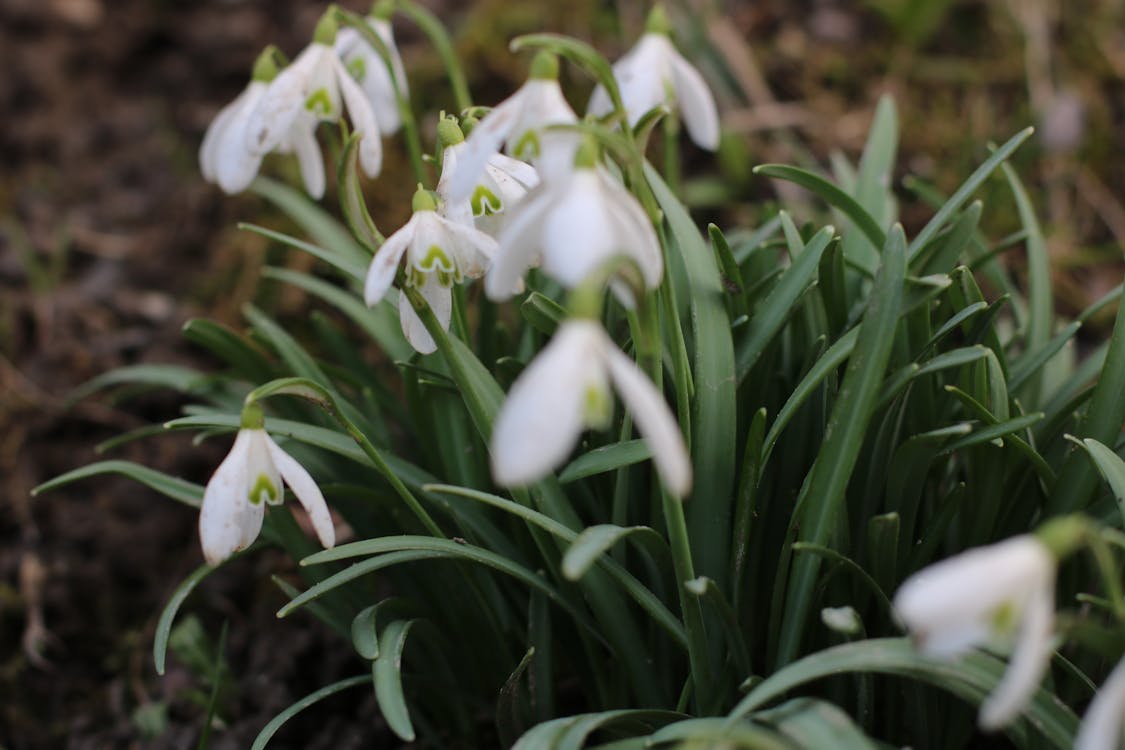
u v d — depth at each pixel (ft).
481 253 1.40
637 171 1.31
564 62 2.33
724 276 1.51
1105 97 2.29
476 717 1.63
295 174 2.23
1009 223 2.11
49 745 1.77
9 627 1.84
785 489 1.53
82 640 1.84
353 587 1.58
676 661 1.53
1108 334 2.02
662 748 1.38
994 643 1.32
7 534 1.91
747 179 2.18
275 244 2.14
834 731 1.29
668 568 1.47
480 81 2.33
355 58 1.66
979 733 1.54
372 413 1.67
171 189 2.33
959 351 1.42
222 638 1.57
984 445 1.48
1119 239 2.14
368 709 1.66
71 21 2.60
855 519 1.50
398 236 1.39
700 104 1.63
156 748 1.70
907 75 2.33
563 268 1.24
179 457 1.94
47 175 2.39
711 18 2.32
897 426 1.50
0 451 1.96
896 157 2.24
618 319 1.57
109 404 1.87
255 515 1.39
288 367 1.68
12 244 2.24
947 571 1.18
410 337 1.45
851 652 1.32
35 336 2.09
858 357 1.39
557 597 1.47
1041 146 2.22
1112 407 1.44
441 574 1.56
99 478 1.93
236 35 2.50
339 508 1.62
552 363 1.19
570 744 1.34
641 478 1.55
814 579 1.41
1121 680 1.20
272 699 1.69
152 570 1.87
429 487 1.41
